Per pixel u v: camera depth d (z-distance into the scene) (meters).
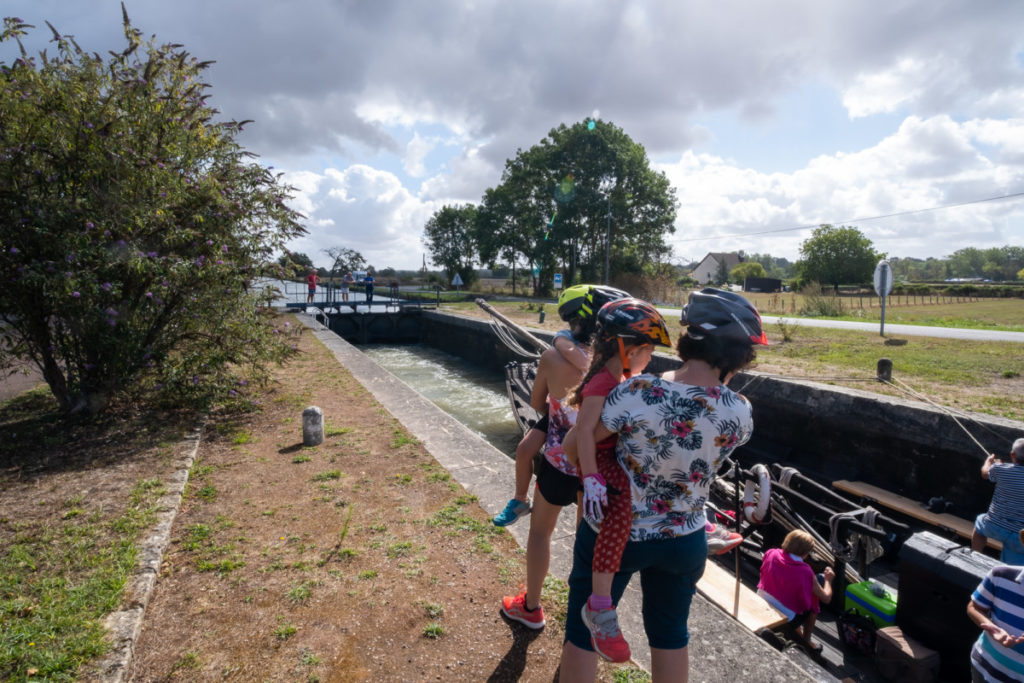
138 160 5.79
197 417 6.47
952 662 3.74
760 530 5.91
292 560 3.31
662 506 1.55
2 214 5.23
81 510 3.83
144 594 2.83
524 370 4.26
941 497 7.18
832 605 5.07
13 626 2.51
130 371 6.25
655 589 1.68
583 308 2.23
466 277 60.78
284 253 7.30
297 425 6.40
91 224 5.34
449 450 5.47
